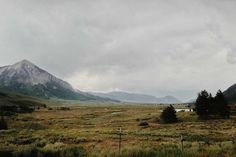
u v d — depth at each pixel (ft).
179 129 253.24
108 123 346.13
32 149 101.96
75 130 234.79
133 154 91.04
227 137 168.86
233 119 347.56
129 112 524.93
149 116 405.59
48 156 96.43
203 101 361.10
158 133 197.36
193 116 370.32
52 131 220.64
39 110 643.04
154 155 90.99
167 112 343.46
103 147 115.44
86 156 94.32
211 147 104.68
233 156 87.86
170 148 100.27
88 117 458.09
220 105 360.48
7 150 102.47
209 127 266.77
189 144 119.24
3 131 203.31
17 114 461.37
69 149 102.68
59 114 540.11
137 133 195.11
